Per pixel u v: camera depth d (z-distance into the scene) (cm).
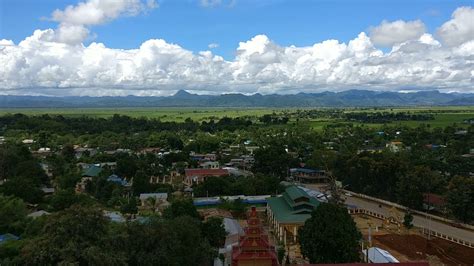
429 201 13212
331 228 7800
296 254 9331
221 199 13638
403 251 9556
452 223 11869
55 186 16150
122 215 11444
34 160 17912
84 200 12900
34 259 6075
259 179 15588
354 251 7806
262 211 13562
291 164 19688
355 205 13862
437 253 9438
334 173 17812
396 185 14312
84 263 6203
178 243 7275
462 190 11912
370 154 17288
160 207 13025
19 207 10744
